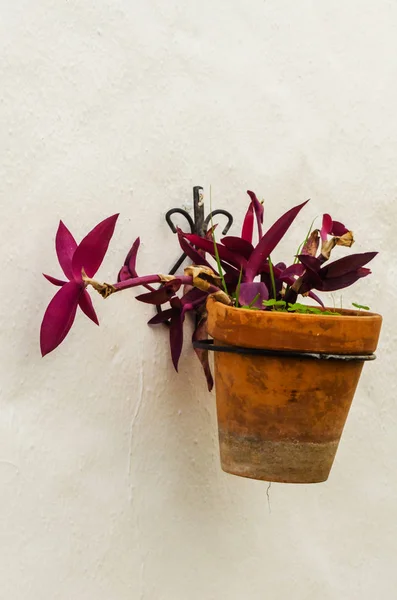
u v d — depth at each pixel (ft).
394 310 5.49
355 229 5.41
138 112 4.78
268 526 5.16
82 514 4.65
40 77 4.54
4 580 4.48
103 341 4.70
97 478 4.69
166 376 4.87
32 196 4.51
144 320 4.81
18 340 4.49
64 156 4.59
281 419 4.33
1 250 4.44
